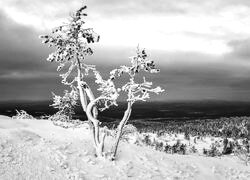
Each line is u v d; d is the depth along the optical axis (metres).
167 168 22.39
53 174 17.27
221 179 23.75
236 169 26.80
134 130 30.89
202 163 25.80
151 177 20.16
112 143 24.45
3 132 20.83
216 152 148.25
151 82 20.23
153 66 20.38
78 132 26.58
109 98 20.19
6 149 18.34
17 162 17.27
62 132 25.66
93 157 20.86
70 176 17.64
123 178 19.14
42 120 31.72
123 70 20.31
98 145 21.22
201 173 23.59
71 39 20.03
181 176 21.70
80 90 21.00
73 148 21.42
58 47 19.92
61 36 19.94
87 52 20.36
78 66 20.56
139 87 20.34
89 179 18.03
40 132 24.16
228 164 27.84
